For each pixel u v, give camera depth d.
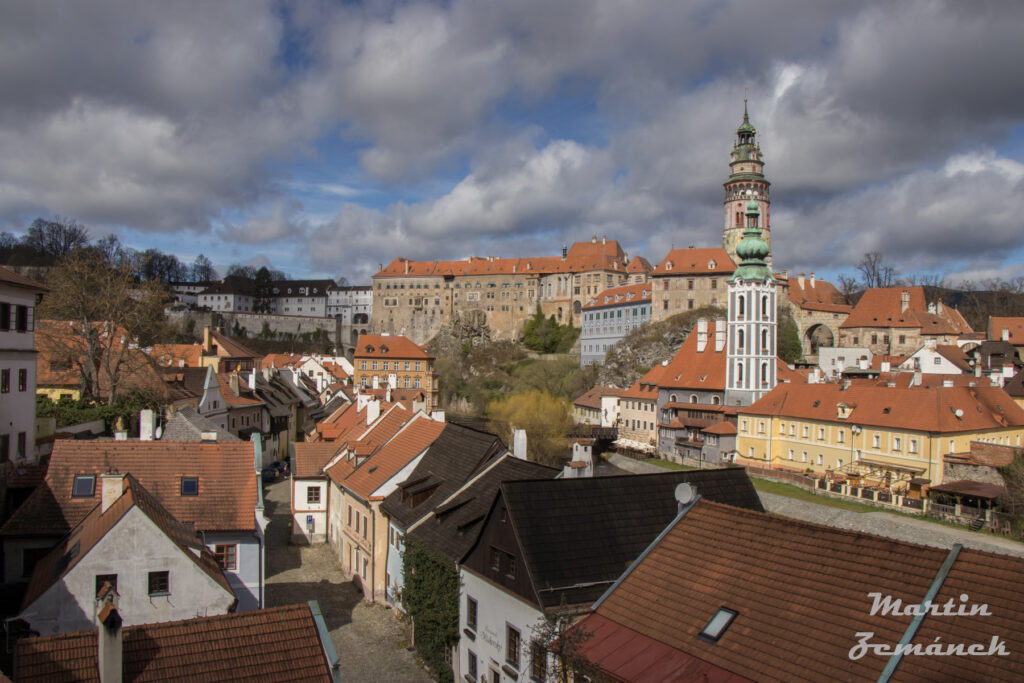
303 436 108.44
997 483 72.06
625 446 130.25
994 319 136.25
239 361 113.88
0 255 186.25
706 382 121.06
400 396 122.25
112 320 72.12
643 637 22.09
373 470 49.38
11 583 33.19
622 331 189.38
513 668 27.38
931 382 106.25
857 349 144.50
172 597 28.00
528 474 37.62
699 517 25.77
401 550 41.53
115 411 65.38
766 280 114.25
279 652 20.47
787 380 120.81
